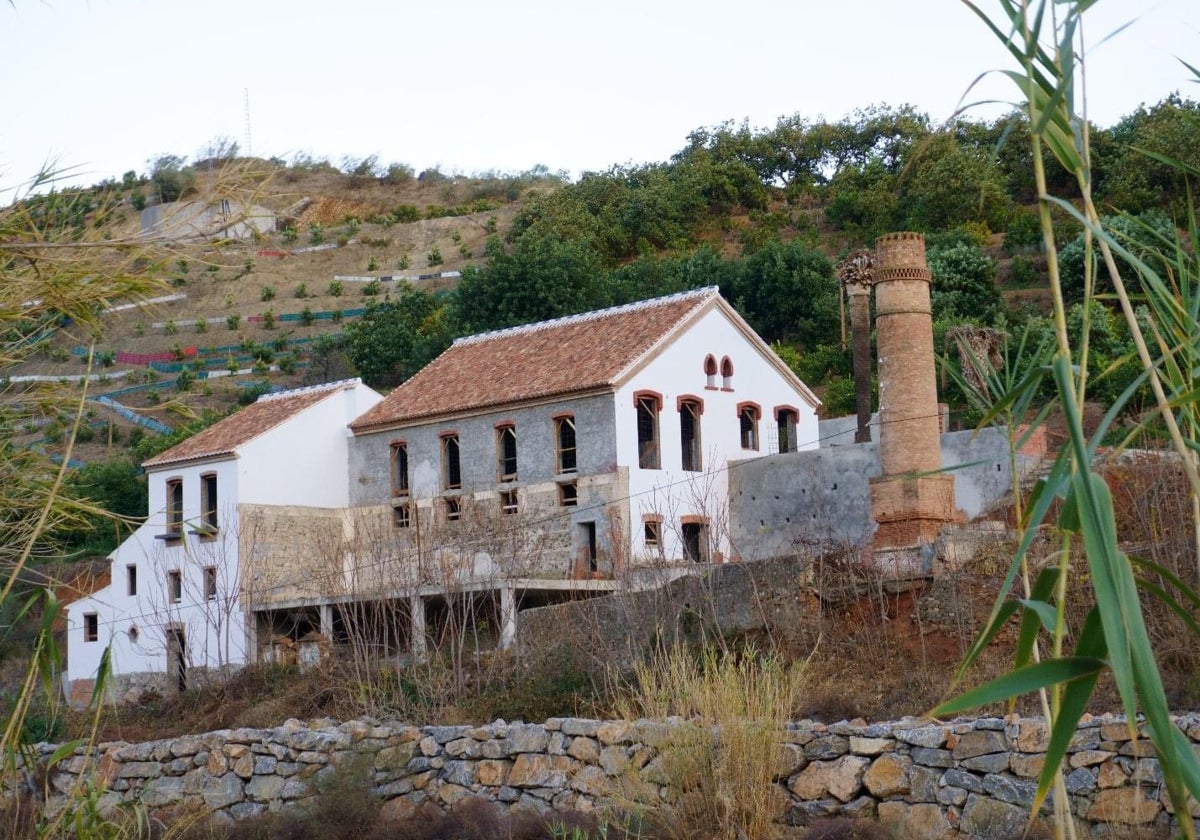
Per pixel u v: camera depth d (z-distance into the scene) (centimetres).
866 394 3784
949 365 686
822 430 4500
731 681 1552
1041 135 459
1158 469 2019
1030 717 1623
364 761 1798
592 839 1465
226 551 3953
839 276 3900
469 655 2703
